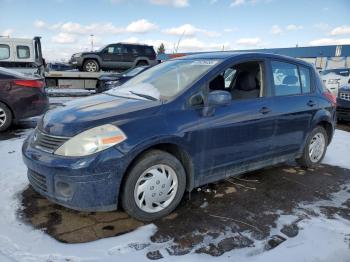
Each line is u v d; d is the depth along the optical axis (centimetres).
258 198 386
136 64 1991
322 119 488
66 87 1631
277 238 304
